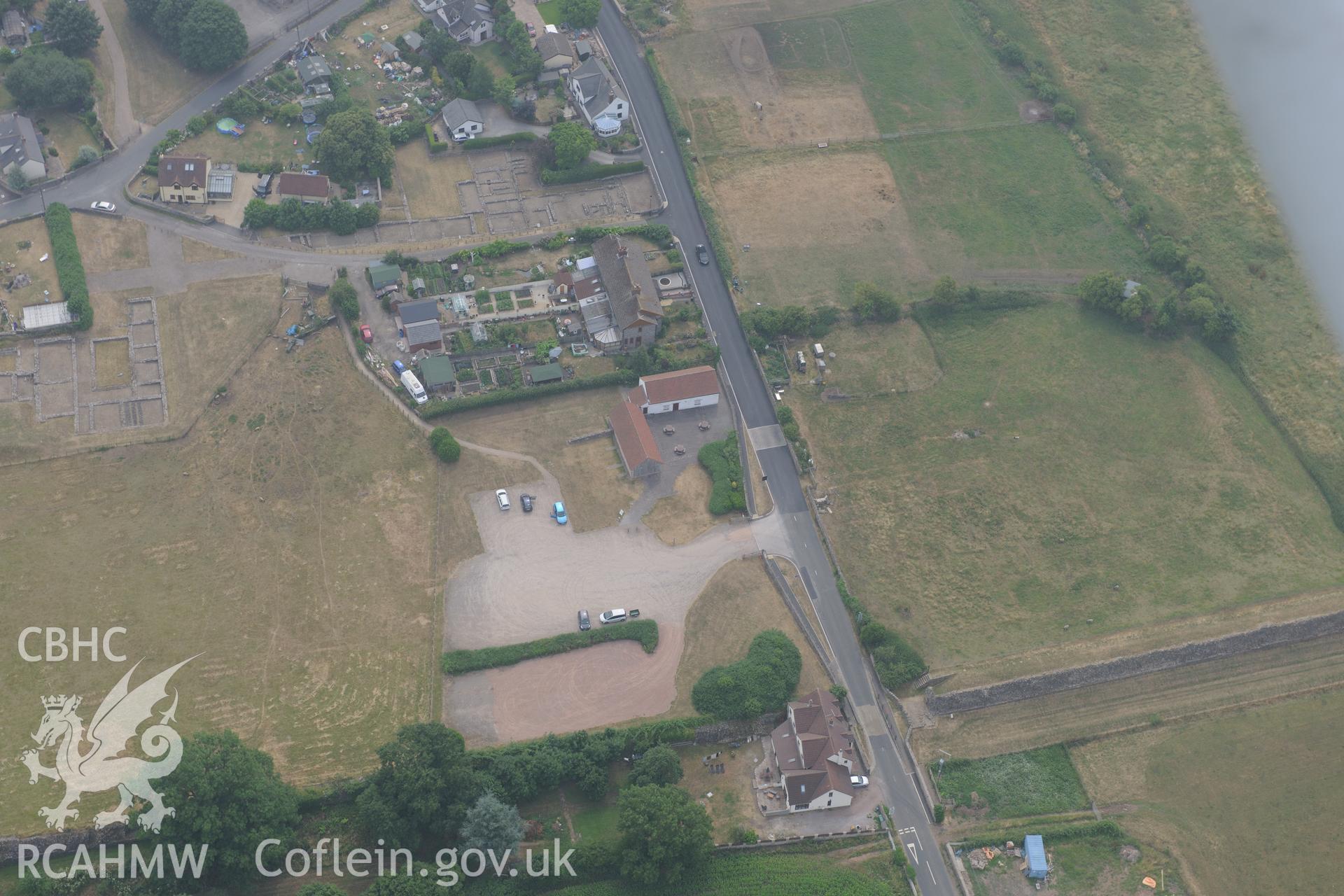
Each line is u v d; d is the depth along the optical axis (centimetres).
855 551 17588
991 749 15862
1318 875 14950
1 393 17825
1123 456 18975
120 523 16750
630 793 14112
